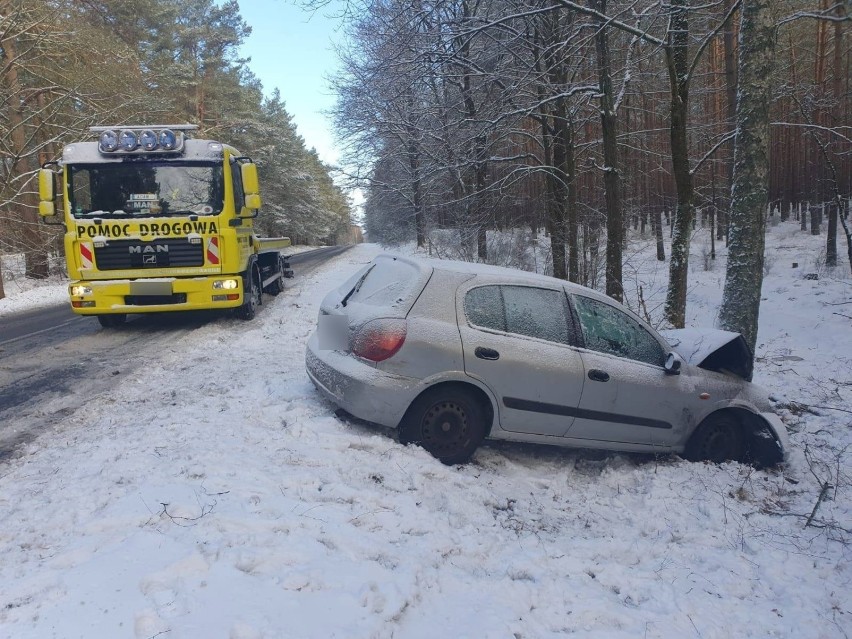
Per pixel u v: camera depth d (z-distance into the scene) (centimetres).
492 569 339
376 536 337
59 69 2050
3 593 249
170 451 420
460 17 1160
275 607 251
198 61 3700
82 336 996
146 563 270
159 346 894
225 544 294
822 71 2041
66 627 227
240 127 4219
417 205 2378
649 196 3066
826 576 363
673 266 964
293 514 337
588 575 346
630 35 1110
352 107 1981
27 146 2138
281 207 5828
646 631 291
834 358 981
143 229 959
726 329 772
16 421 534
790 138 3269
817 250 2609
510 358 476
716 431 544
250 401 560
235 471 384
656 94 1542
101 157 959
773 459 542
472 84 1394
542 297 506
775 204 3859
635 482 502
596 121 1529
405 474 425
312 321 1127
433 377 463
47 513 331
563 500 462
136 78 2245
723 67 1998
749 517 441
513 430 488
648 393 511
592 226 1577
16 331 1097
